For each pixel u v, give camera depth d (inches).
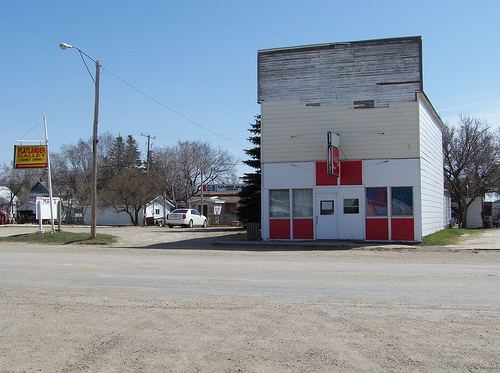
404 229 942.4
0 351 272.5
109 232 1455.5
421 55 947.3
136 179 2317.9
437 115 1201.4
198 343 281.1
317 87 988.6
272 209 1004.6
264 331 303.3
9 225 2142.0
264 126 1008.2
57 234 1172.5
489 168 2058.3
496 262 677.3
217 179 3132.4
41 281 493.0
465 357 253.4
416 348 267.9
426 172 1042.1
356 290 434.0
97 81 1077.8
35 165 1182.9
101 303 388.2
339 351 264.2
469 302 379.2
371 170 959.6
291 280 490.9
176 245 1014.4
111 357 259.9
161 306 375.6
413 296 404.8
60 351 271.0
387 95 957.2
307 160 989.2
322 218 980.6
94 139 1101.7
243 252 839.7
